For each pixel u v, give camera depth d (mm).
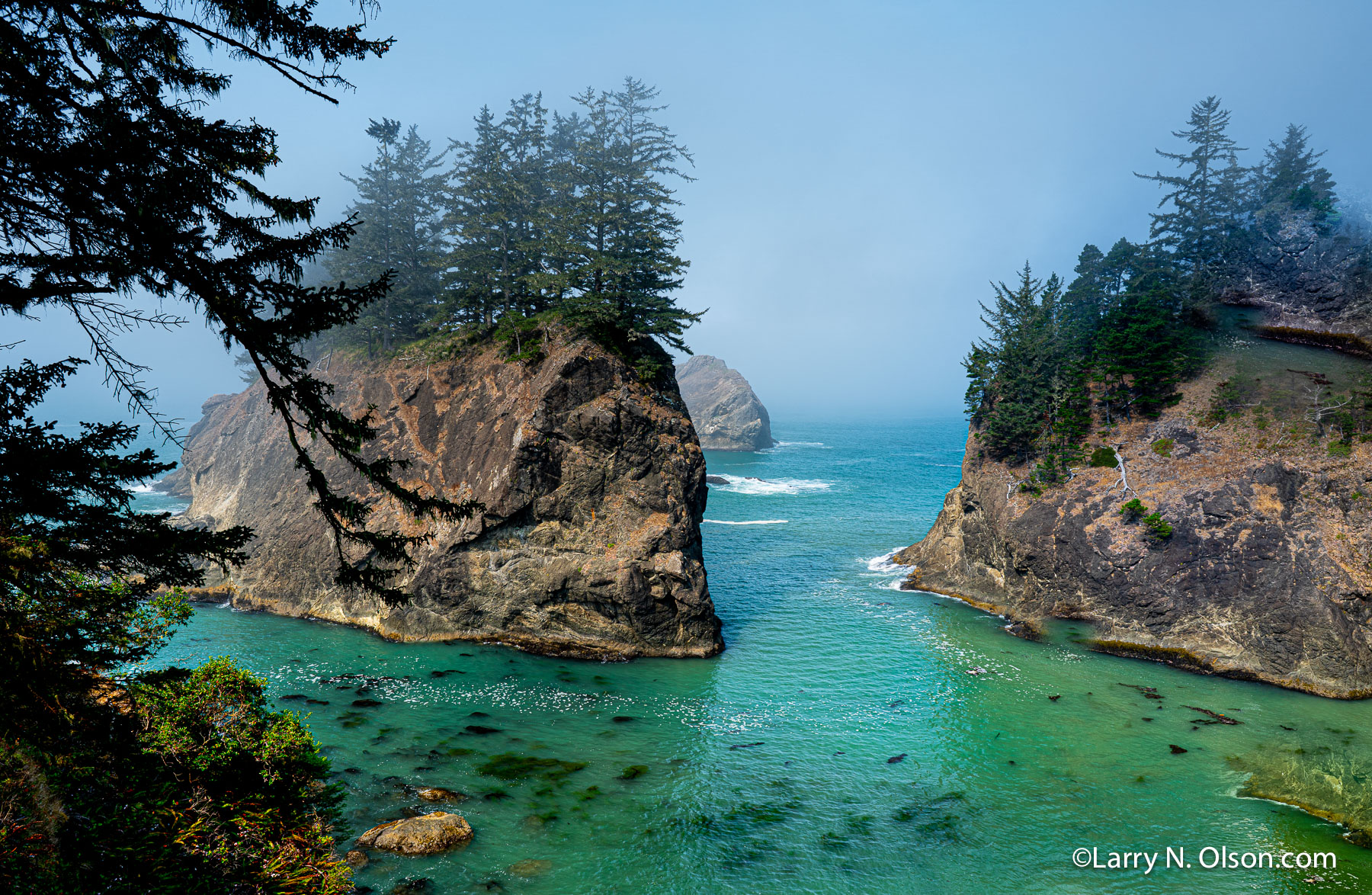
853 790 32469
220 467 84375
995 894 25547
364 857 26438
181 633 53594
